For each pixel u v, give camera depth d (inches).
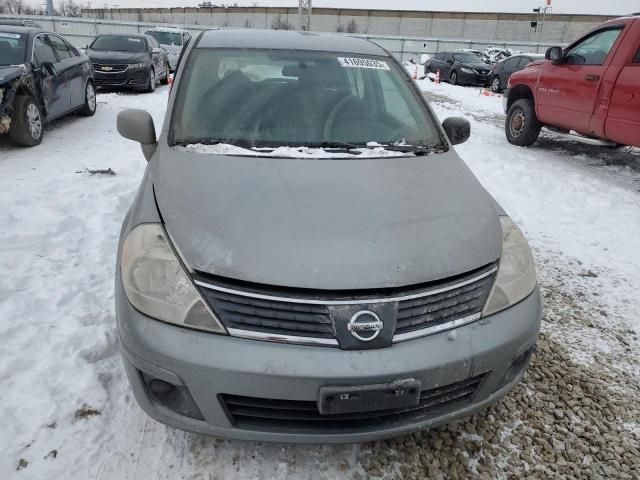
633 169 268.4
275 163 90.7
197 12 2618.1
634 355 110.3
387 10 2287.2
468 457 82.0
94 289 119.9
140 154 246.7
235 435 68.5
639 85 221.0
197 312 66.4
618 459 83.4
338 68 117.2
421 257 71.1
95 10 2940.5
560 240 169.6
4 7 2084.2
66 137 277.3
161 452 77.8
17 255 132.8
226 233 71.2
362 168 91.3
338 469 77.6
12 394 85.7
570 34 2130.9
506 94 325.7
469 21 2214.6
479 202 87.0
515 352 74.2
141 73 466.9
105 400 86.7
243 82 110.7
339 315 65.2
